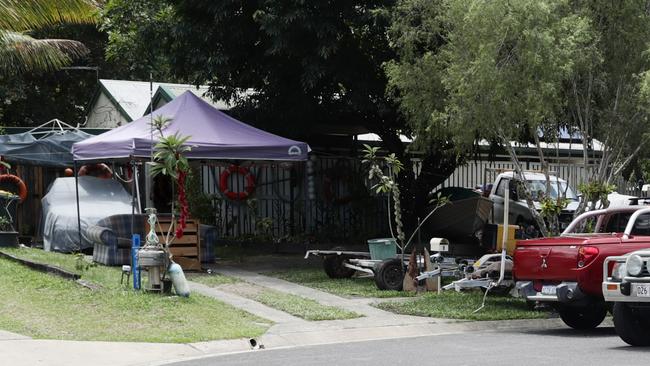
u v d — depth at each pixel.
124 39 28.94
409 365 9.70
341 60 20.03
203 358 10.87
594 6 16.22
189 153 18.14
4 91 33.78
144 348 11.27
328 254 17.69
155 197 23.31
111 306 13.54
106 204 21.11
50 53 22.19
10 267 16.83
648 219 13.09
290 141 19.17
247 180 24.66
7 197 20.83
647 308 10.73
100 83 29.38
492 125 15.79
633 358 9.79
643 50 16.05
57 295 14.27
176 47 21.75
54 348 10.98
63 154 22.80
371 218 24.98
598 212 13.98
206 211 23.80
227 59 20.64
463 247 20.55
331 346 11.80
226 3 19.84
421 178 24.22
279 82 21.41
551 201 16.06
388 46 19.97
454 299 15.50
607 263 11.20
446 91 17.14
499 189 24.41
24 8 18.23
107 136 18.91
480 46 15.01
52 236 20.39
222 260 20.80
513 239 15.27
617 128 16.28
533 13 14.88
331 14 19.31
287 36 19.23
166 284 14.75
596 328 13.60
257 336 12.26
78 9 19.06
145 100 28.62
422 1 17.67
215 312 13.70
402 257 16.47
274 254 22.33
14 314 12.94
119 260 18.14
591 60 15.72
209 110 19.50
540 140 18.67
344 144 26.12
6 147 22.30
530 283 13.11
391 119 22.27
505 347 11.08
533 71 14.94
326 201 24.94
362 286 16.69
